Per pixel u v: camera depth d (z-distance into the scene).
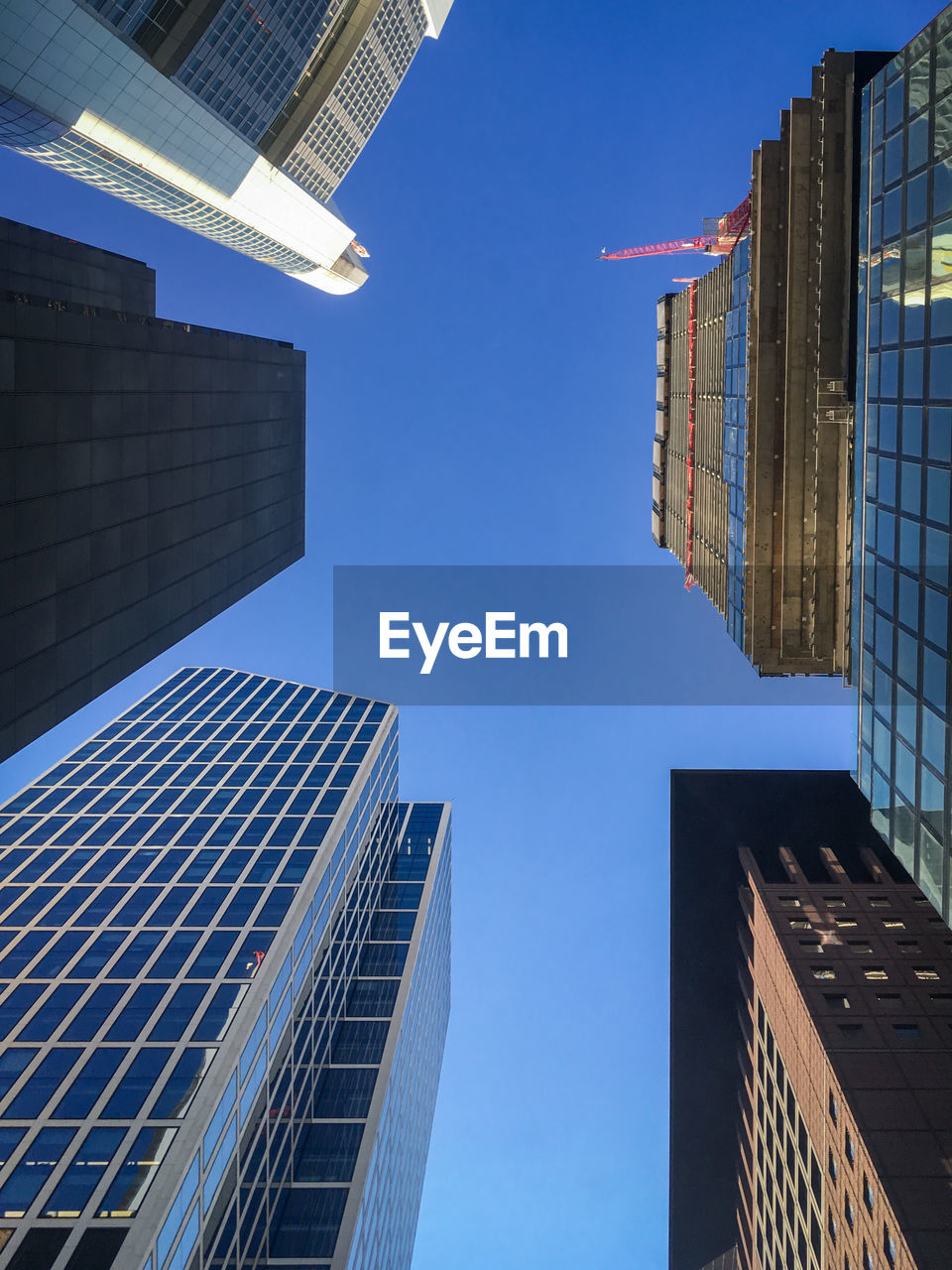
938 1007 64.50
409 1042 93.62
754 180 53.53
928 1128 52.94
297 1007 67.62
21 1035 53.62
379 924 105.38
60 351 29.25
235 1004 56.59
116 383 33.03
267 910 68.31
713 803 96.56
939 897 28.05
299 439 58.25
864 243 34.62
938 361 27.81
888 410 32.22
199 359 41.06
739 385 58.19
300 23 160.12
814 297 49.22
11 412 26.48
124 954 62.38
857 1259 53.16
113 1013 55.75
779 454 52.12
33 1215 41.34
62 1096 48.56
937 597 28.06
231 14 136.12
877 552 33.56
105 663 32.41
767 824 94.69
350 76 192.25
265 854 77.44
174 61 131.88
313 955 72.94
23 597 27.06
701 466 75.81
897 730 31.47
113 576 32.84
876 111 33.06
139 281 52.78
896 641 31.56
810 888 82.81
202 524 41.69
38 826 83.44
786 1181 69.62
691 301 80.19
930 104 28.30
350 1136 72.00
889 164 31.91
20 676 26.94
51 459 28.58
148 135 127.38
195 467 40.75
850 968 69.19
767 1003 77.31
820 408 48.59
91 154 130.12
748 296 55.03
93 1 108.19
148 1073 50.41
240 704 116.56
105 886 72.12
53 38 97.75
